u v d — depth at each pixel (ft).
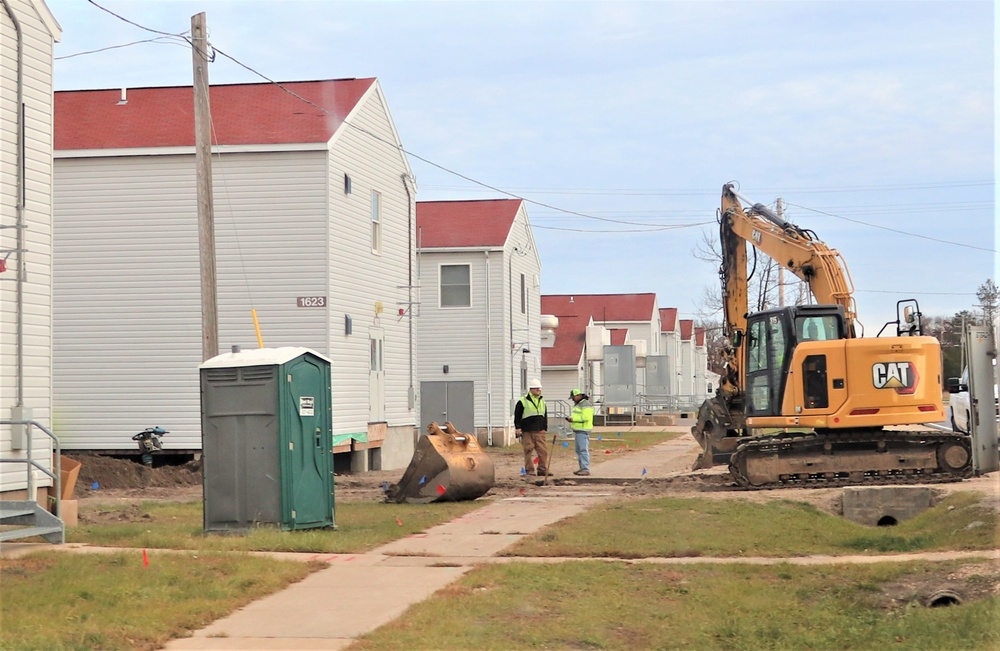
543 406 88.74
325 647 31.19
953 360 183.73
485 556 46.75
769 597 38.60
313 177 94.22
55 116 100.22
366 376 102.78
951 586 38.60
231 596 37.65
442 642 31.45
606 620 34.88
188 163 94.63
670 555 47.29
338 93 102.42
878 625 34.53
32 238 57.62
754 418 76.07
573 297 276.41
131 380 94.38
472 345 150.61
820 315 75.72
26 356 56.70
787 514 60.34
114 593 37.19
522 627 33.55
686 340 329.52
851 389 73.20
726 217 85.40
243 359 52.95
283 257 94.27
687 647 32.42
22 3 57.31
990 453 55.16
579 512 62.49
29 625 32.71
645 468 98.53
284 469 52.21
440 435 71.77
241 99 101.76
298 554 47.14
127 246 94.99
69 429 94.63
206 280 70.49
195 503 68.03
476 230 152.56
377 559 45.96
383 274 108.47
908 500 68.08
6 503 49.14
